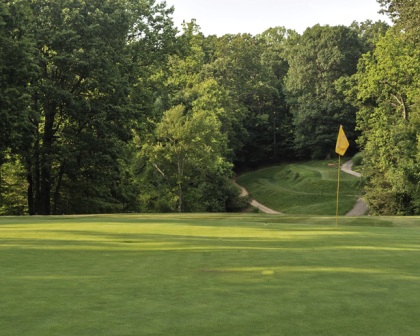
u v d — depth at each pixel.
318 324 4.32
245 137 97.06
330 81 95.31
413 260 8.40
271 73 109.31
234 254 9.12
